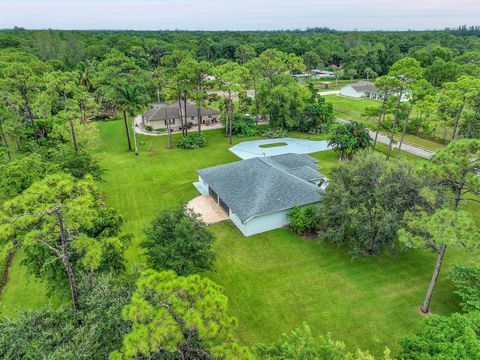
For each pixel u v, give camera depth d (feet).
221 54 485.56
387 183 76.74
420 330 48.55
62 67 319.88
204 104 185.57
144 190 127.13
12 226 49.55
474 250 54.08
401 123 170.71
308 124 207.62
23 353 46.26
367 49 454.81
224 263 84.48
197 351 39.45
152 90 291.58
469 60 352.49
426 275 80.18
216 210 111.14
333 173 90.27
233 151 171.53
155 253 62.80
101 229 67.31
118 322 48.06
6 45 435.53
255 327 65.57
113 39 521.65
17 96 147.02
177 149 175.52
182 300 38.27
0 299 72.54
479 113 142.00
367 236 80.28
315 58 435.53
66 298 62.54
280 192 101.76
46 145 156.46
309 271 81.46
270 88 208.54
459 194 60.85
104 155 145.48
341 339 62.59
